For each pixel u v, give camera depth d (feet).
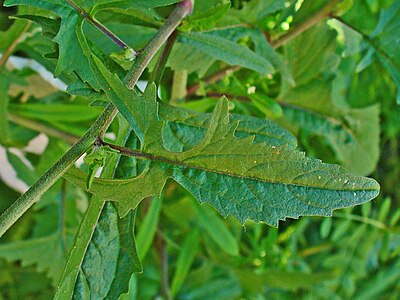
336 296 2.01
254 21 1.12
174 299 1.76
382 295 2.15
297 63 1.34
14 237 1.75
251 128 0.95
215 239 1.60
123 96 0.70
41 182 0.70
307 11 1.24
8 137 1.30
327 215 0.69
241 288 1.80
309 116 1.44
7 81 1.19
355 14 1.31
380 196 2.03
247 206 0.70
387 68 1.20
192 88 1.29
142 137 0.71
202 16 0.92
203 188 0.72
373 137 1.56
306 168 0.69
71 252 0.83
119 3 0.79
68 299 0.83
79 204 1.53
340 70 1.48
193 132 0.92
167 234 1.73
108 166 0.85
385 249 1.84
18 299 1.81
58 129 1.37
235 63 0.98
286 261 1.79
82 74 0.79
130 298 1.56
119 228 0.86
